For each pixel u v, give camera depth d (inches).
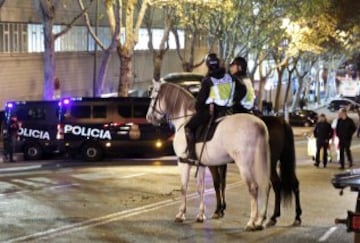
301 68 2797.7
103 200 620.7
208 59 482.0
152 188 708.7
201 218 507.5
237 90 485.4
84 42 1658.5
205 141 478.9
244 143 456.8
